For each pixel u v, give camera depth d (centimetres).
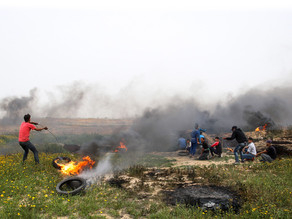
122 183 660
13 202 455
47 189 557
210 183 641
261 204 473
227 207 475
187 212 441
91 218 409
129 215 436
